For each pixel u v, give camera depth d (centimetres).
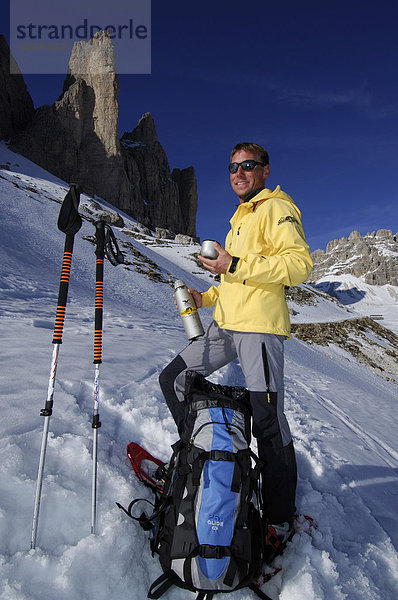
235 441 214
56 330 204
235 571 189
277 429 233
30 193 3794
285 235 230
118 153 10681
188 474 209
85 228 3300
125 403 398
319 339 3512
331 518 279
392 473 414
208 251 228
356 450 460
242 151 274
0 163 7994
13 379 376
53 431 293
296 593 198
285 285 248
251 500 212
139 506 244
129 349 670
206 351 263
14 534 193
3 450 243
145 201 12294
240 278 225
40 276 1628
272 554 219
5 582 164
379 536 274
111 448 305
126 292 2214
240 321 237
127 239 4219
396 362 3656
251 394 234
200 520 193
